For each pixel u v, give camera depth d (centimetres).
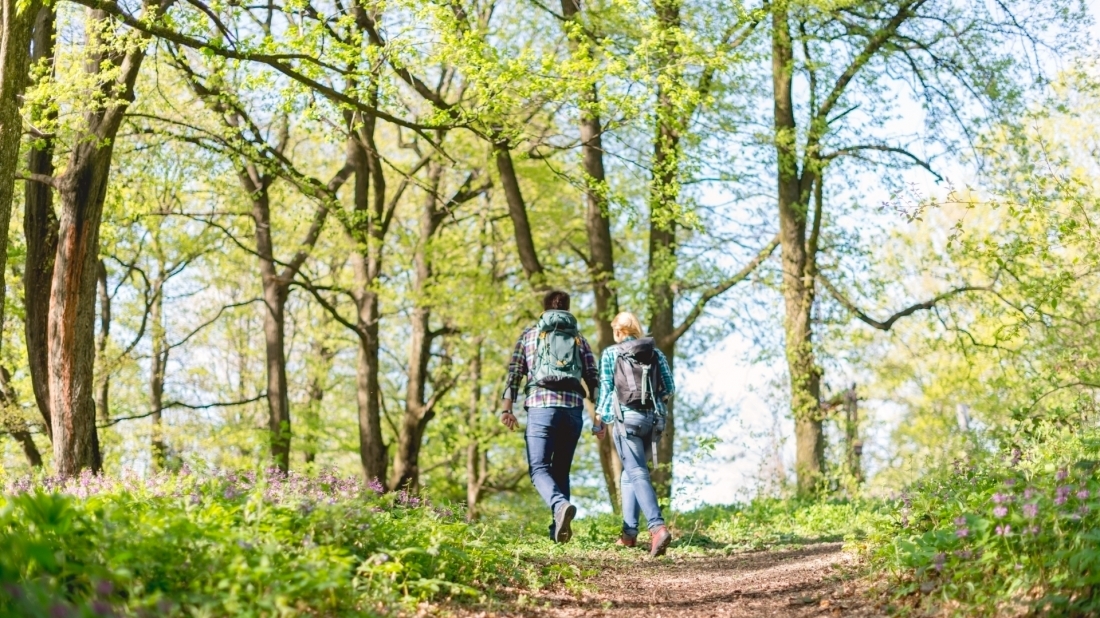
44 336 1205
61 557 366
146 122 1677
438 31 1210
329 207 1688
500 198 2467
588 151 1825
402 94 1986
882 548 586
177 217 2144
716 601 617
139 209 1728
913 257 1997
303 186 1648
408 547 558
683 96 1332
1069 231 1332
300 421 2675
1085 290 1577
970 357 1819
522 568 679
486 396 2845
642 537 1081
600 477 2842
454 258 2253
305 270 2648
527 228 1855
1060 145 1736
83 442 1105
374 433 2016
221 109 1584
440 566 577
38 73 1180
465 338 2459
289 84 1233
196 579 389
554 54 1277
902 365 2405
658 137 1488
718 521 1196
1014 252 1502
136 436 2723
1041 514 452
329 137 1327
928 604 473
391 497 668
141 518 452
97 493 588
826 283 1925
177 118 1664
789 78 1869
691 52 1368
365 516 557
